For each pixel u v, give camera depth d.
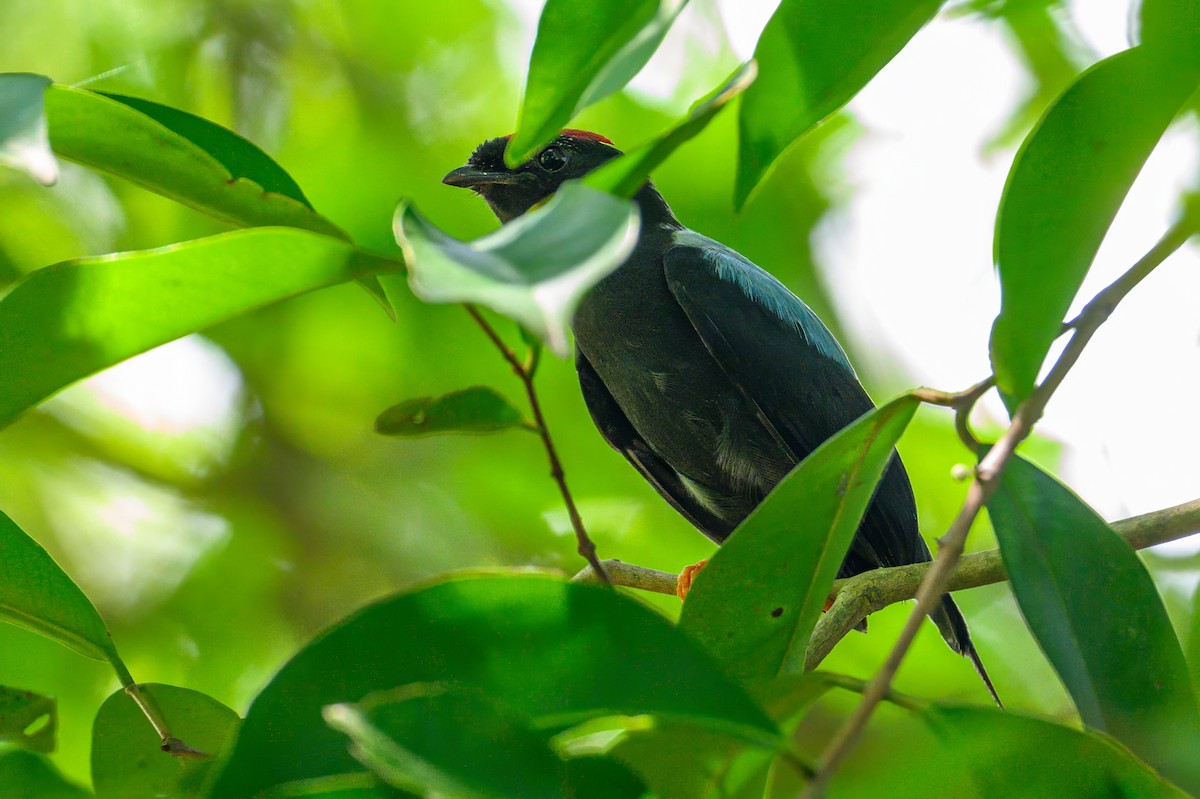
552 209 3.62
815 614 5.64
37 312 5.16
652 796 4.74
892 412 5.25
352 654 4.61
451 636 4.68
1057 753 4.77
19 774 5.83
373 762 4.07
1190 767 5.04
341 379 15.55
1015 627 14.45
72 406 15.83
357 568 15.71
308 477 15.95
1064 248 5.11
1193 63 5.02
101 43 15.06
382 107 15.20
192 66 15.21
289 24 15.32
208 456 15.99
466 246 3.58
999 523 5.44
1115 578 5.37
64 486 15.79
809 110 5.61
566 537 15.16
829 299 14.83
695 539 14.81
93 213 14.92
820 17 5.49
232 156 6.25
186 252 4.91
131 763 6.71
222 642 15.38
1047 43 13.25
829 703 13.44
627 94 14.32
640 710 4.56
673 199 14.51
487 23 15.27
